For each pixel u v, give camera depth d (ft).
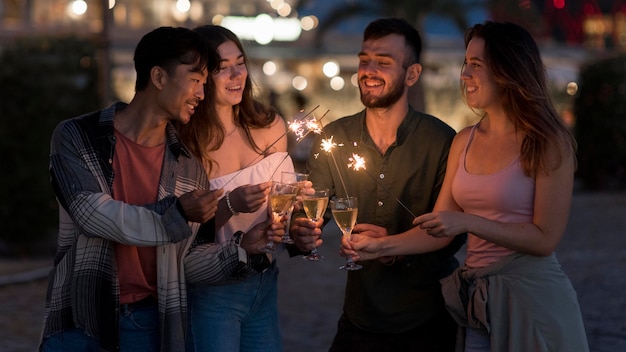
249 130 13.47
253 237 12.45
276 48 67.92
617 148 54.70
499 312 12.22
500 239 11.88
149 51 11.56
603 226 40.34
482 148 12.65
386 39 13.64
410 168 13.91
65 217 11.72
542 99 12.10
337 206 12.26
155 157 12.01
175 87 11.55
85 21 71.15
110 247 11.53
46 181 35.22
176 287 11.87
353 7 67.26
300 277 30.50
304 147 56.08
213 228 12.34
